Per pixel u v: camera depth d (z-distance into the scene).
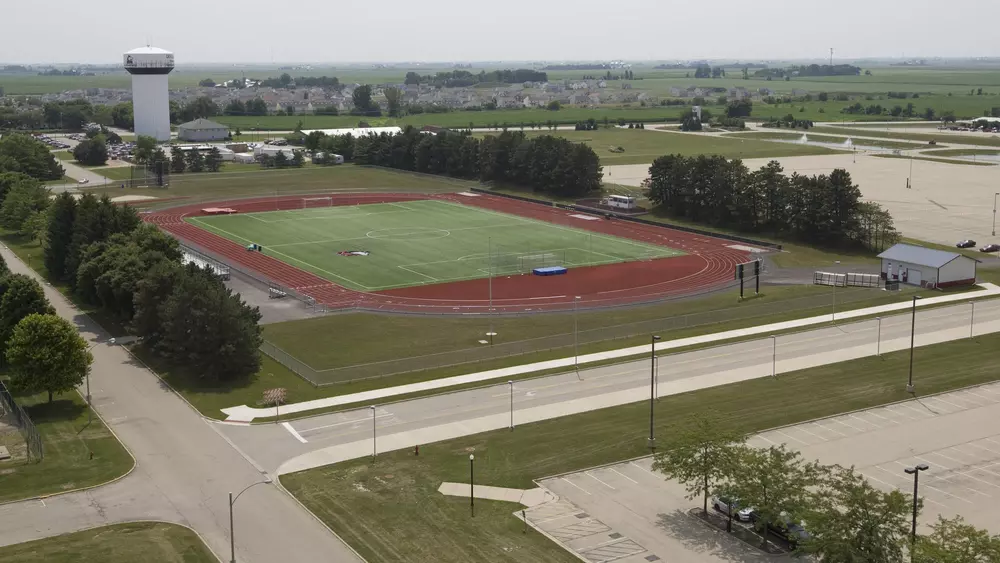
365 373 135.75
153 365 140.12
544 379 134.50
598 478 102.75
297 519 93.50
